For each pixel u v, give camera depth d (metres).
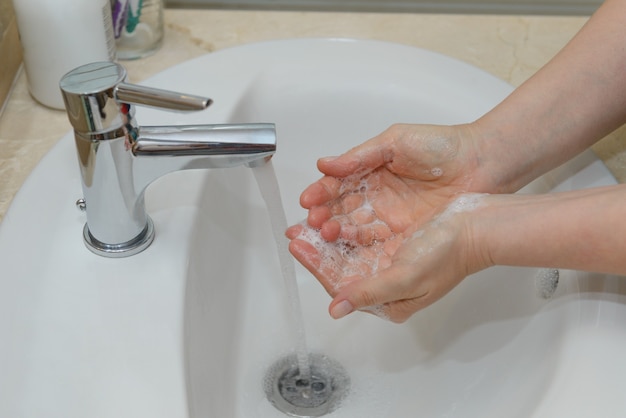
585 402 0.41
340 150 0.72
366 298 0.46
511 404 0.48
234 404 0.58
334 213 0.58
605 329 0.45
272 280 0.70
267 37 0.78
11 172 0.60
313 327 0.67
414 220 0.58
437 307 0.64
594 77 0.55
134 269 0.50
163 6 0.80
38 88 0.66
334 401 0.61
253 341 0.65
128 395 0.42
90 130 0.45
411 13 0.83
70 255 0.51
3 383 0.42
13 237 0.51
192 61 0.70
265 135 0.46
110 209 0.49
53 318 0.46
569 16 0.84
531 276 0.56
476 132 0.56
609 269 0.45
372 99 0.70
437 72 0.71
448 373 0.59
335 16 0.82
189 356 0.47
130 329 0.46
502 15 0.83
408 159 0.56
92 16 0.63
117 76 0.44
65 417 0.40
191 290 0.51
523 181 0.58
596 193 0.45
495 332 0.57
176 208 0.56
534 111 0.55
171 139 0.46
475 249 0.47
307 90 0.70
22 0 0.61
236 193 0.67
